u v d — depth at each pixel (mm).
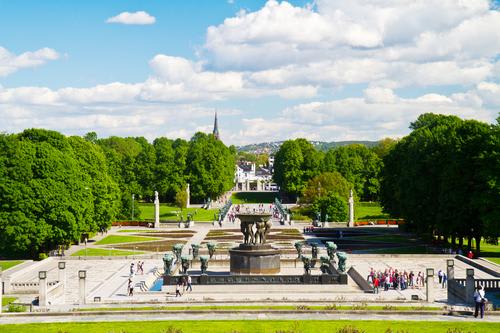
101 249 111875
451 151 98000
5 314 54062
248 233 73938
